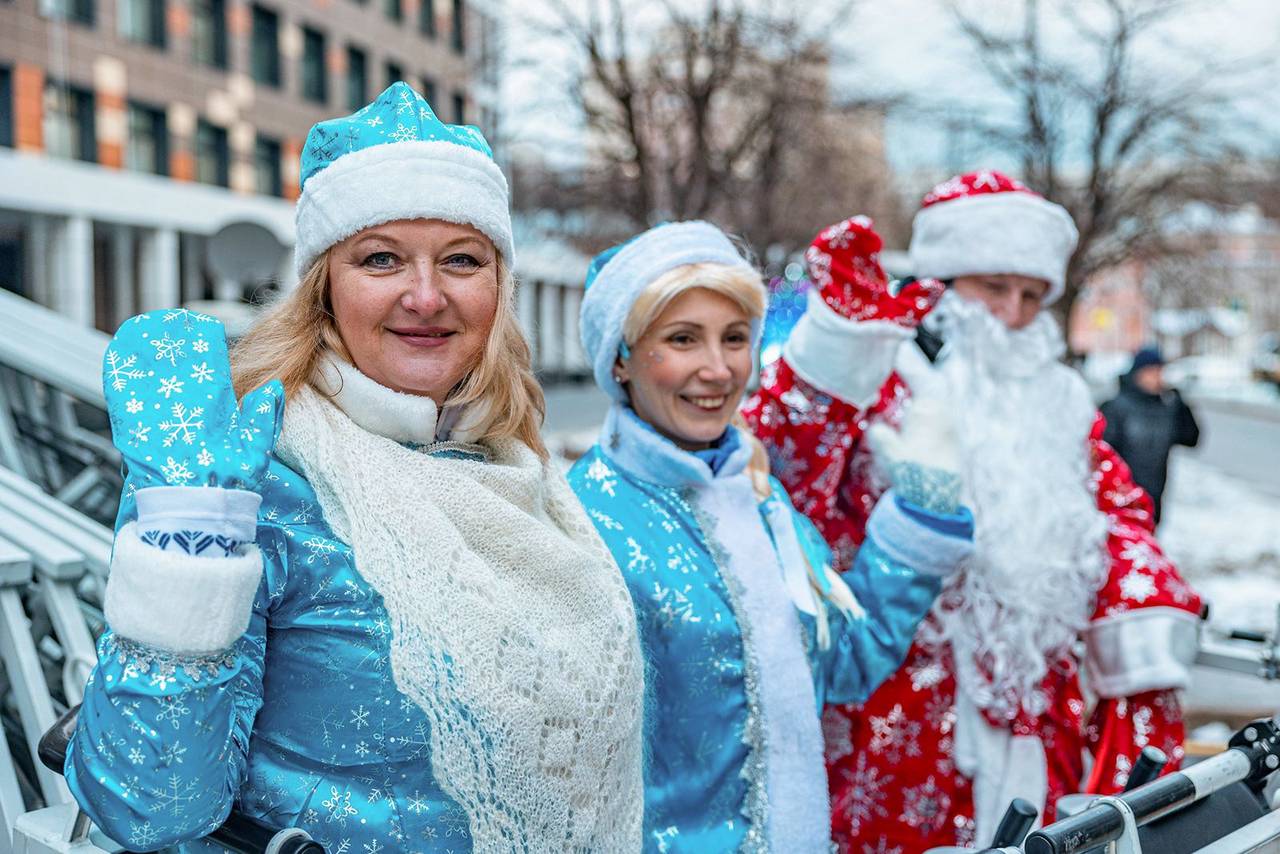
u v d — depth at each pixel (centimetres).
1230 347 5812
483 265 141
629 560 181
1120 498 240
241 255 974
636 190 927
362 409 134
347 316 135
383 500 126
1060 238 240
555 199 1044
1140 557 228
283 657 125
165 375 117
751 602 183
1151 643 221
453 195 134
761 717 177
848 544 235
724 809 175
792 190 1127
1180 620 222
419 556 124
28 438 383
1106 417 735
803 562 197
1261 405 3681
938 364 243
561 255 1509
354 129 137
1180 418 736
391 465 130
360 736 124
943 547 194
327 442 128
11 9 1733
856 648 196
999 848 123
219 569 107
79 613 192
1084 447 241
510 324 149
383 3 2523
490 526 133
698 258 187
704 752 176
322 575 124
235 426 117
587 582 139
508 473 140
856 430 230
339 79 2423
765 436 229
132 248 2031
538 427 157
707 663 177
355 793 125
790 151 1061
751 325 196
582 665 133
